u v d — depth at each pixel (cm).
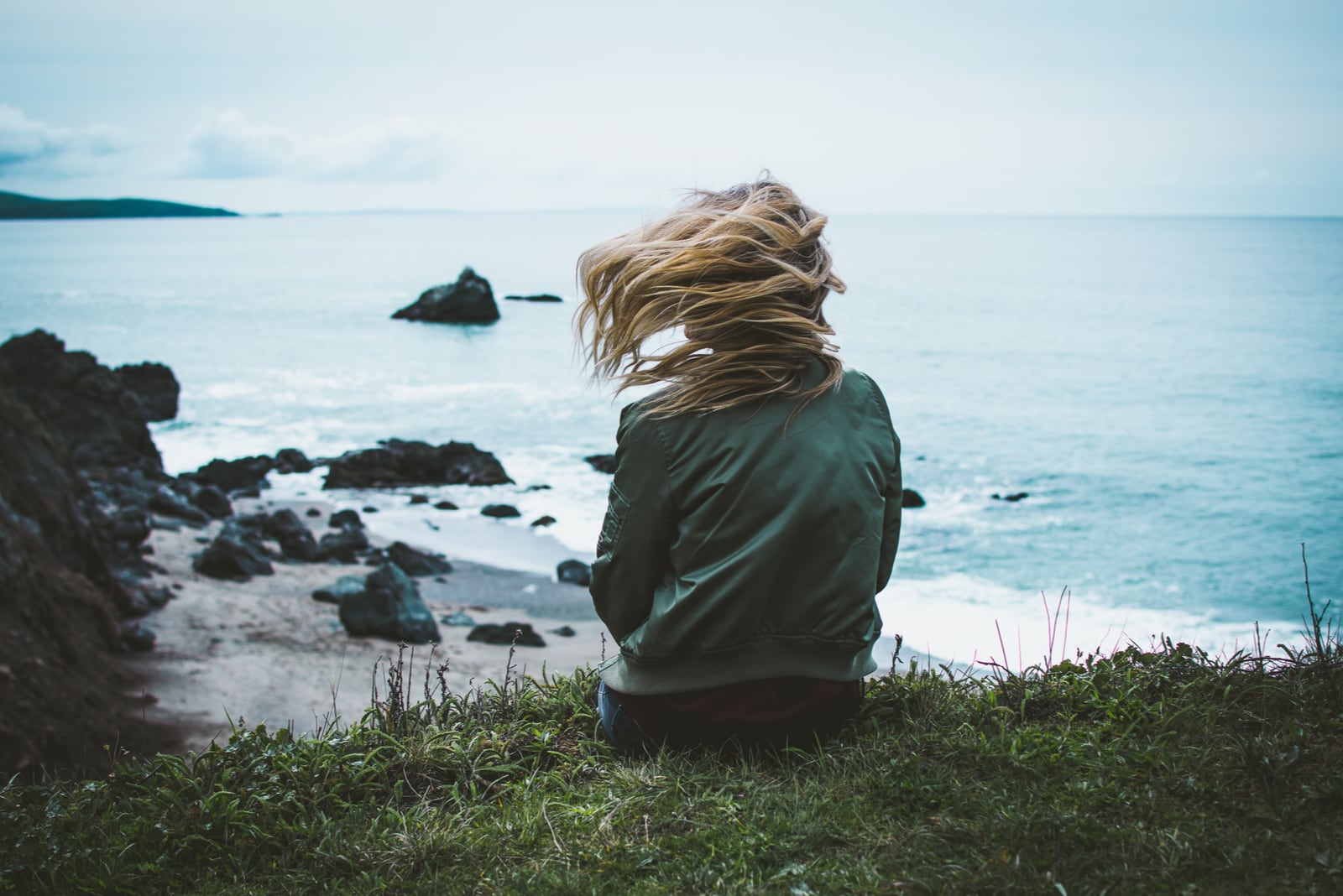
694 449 291
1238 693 354
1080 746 320
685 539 294
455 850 301
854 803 296
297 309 10694
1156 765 303
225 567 2139
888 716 363
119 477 2883
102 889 307
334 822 325
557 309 11012
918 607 1927
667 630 297
